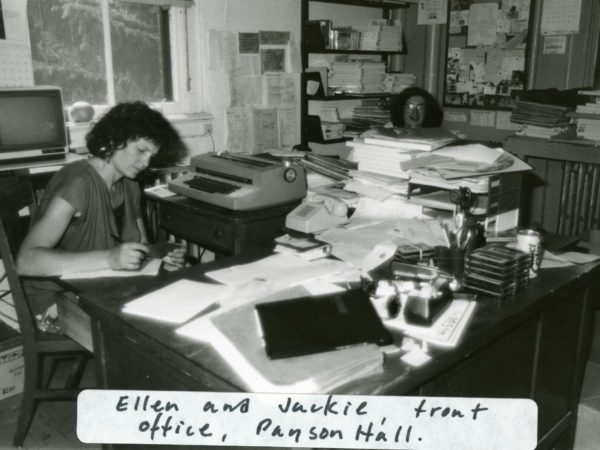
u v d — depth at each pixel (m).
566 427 1.88
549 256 1.73
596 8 3.34
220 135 3.27
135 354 1.36
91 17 2.77
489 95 3.87
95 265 1.63
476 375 1.37
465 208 1.58
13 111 2.24
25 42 2.50
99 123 1.90
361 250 1.71
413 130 2.19
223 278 1.50
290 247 1.69
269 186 2.31
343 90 3.78
